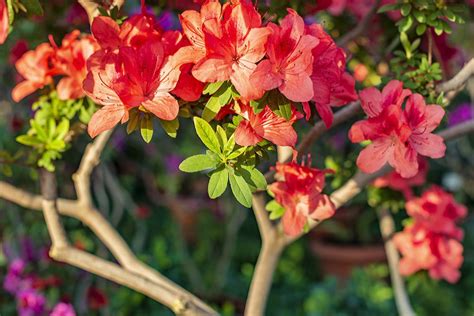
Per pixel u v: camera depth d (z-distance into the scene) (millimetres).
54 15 958
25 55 779
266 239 861
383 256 1627
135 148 1946
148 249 1756
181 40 647
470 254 1681
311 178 727
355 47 1007
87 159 849
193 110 674
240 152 638
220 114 647
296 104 619
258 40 602
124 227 1748
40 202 862
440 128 937
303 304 1538
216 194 635
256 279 880
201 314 802
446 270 1041
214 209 1812
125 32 654
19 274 1254
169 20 781
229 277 1611
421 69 754
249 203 637
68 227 1517
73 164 1279
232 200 1586
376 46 989
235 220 1574
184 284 1561
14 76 1328
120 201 1531
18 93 780
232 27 607
